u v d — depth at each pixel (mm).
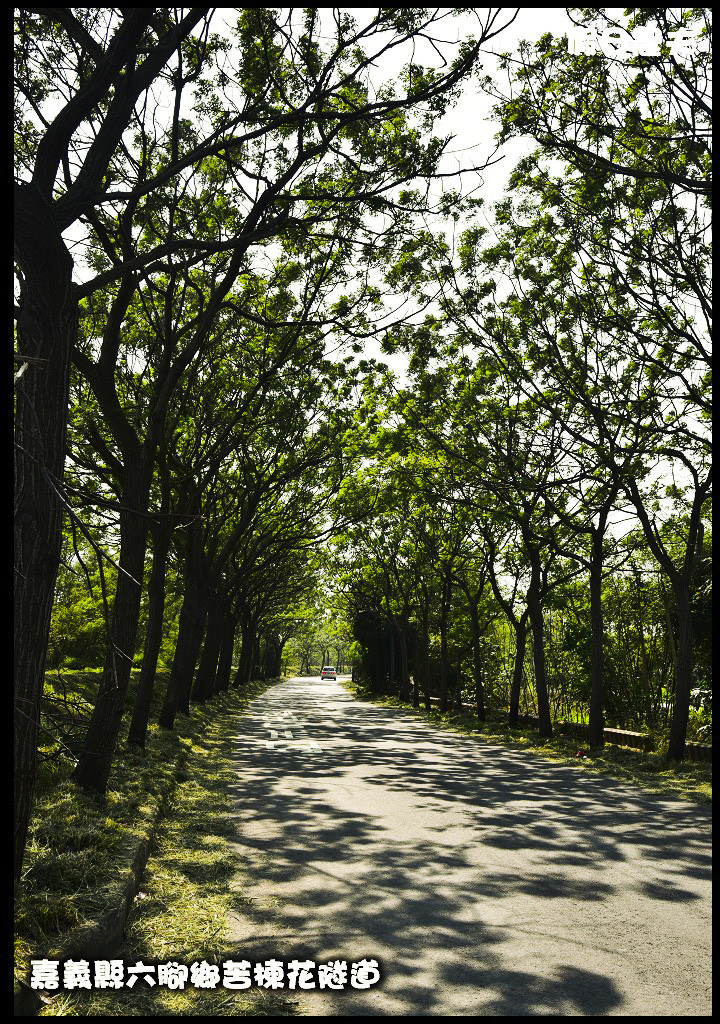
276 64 9703
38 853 6086
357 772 15078
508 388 19594
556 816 10641
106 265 13188
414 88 9328
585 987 4707
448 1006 4438
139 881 6531
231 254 12812
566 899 6574
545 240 16328
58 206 6219
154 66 6699
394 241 10438
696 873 7527
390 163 9969
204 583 24625
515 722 26297
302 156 9633
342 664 175625
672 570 17203
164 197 11438
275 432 23578
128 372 15758
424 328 17328
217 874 7156
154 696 24391
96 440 12812
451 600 38469
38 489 5727
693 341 14414
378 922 5898
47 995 4246
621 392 16828
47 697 5922
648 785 13805
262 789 12500
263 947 5344
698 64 11070
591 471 18453
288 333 15867
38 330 5879
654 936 5645
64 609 26688
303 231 10555
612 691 26891
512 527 24922
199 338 11867
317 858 7895
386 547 41094
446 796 12250
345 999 4512
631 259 14234
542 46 11859
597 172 12594
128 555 10961
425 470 24484
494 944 5449
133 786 10461
